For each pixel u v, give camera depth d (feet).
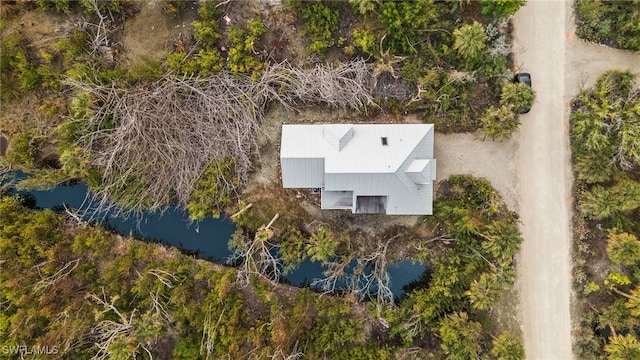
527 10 75.56
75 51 74.69
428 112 77.05
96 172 76.59
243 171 78.13
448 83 74.02
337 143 69.82
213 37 74.59
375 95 77.05
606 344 77.92
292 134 72.33
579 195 78.07
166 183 76.74
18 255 74.95
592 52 76.33
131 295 78.02
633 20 71.72
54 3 74.64
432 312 76.74
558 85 76.95
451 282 76.38
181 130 74.84
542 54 76.38
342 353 77.61
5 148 78.43
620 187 73.36
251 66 74.95
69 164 73.31
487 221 77.92
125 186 77.82
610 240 75.05
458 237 77.56
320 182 73.41
